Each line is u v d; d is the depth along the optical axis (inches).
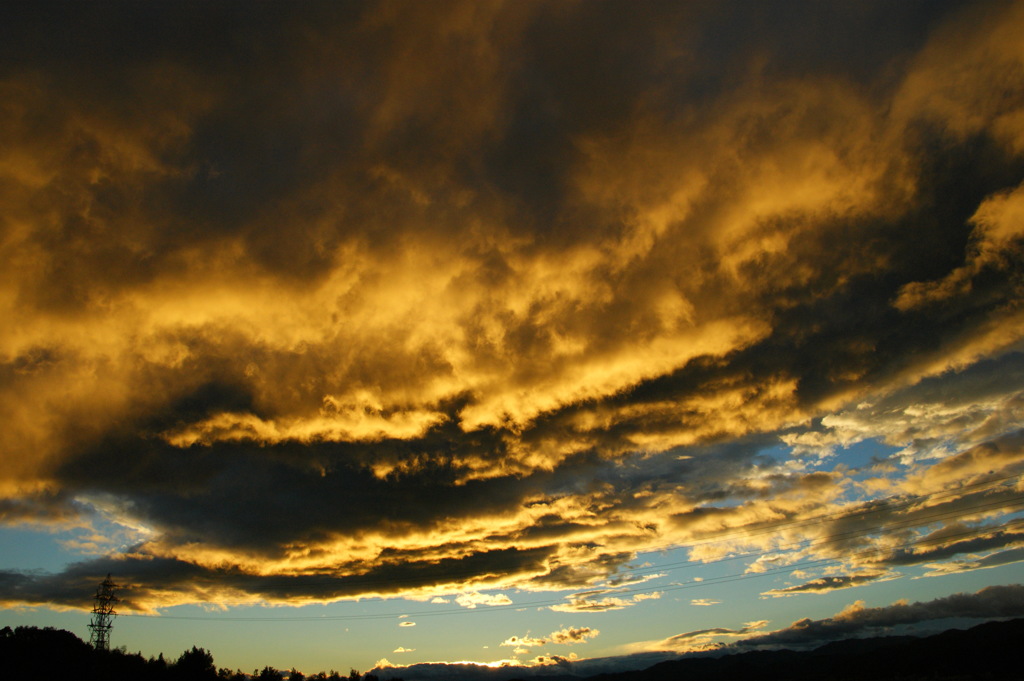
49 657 3521.2
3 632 3602.4
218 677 4370.1
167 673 4037.9
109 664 3727.9
